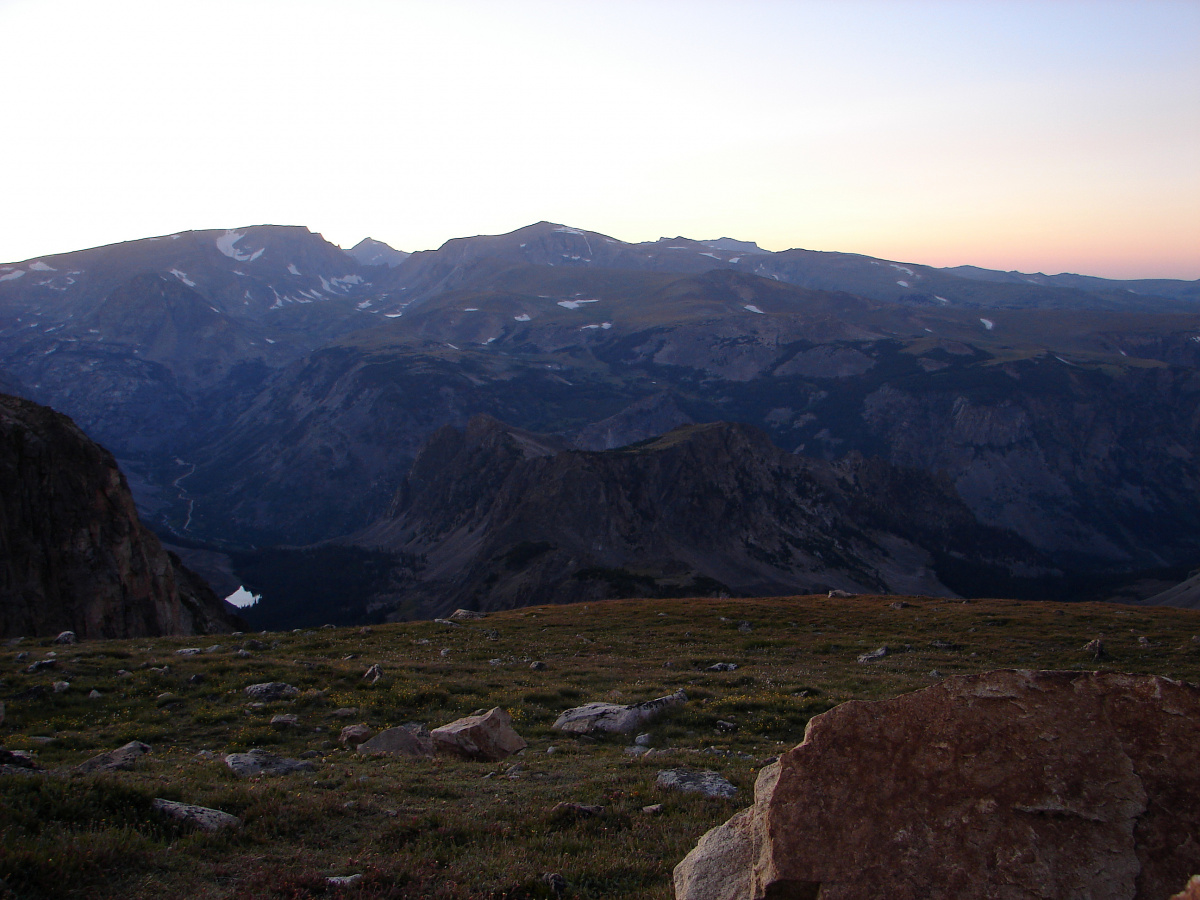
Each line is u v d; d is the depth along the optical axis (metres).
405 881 12.66
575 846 14.63
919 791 8.62
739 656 45.75
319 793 17.23
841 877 8.19
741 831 10.85
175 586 103.19
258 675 33.12
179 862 12.38
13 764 16.36
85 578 88.94
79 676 32.66
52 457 94.19
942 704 9.26
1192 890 6.52
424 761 22.19
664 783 18.61
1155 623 58.69
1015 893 7.66
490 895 12.27
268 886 11.80
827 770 9.05
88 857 11.50
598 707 28.30
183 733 26.11
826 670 40.06
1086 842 7.83
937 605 70.56
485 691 32.56
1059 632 54.97
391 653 44.34
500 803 17.38
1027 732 8.78
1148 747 8.36
